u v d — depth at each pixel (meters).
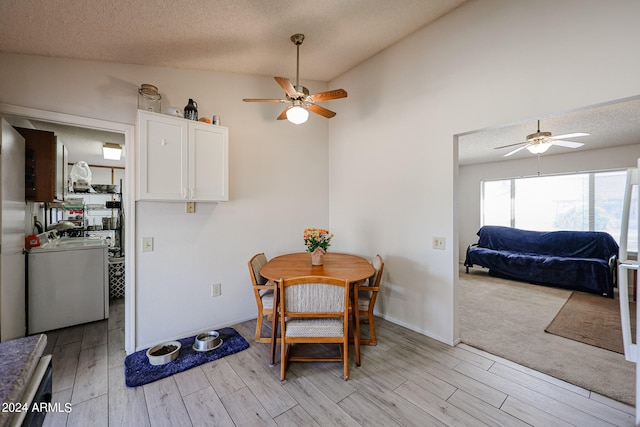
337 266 2.60
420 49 2.66
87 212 5.22
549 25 1.91
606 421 1.61
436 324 2.60
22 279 2.51
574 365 2.18
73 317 2.93
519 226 5.88
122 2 1.71
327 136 3.76
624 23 1.64
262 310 2.48
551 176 5.46
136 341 2.42
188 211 2.68
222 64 2.74
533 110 1.98
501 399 1.80
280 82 2.11
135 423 1.61
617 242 4.72
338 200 3.63
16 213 2.36
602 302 3.75
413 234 2.78
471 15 2.30
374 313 3.21
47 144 2.86
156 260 2.52
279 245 3.32
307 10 2.13
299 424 1.60
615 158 4.71
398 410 1.71
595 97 1.74
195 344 2.42
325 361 2.16
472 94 2.30
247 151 3.06
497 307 3.54
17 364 0.73
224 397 1.83
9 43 1.91
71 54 2.13
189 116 2.47
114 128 2.33
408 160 2.80
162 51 2.31
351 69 3.38
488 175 6.25
